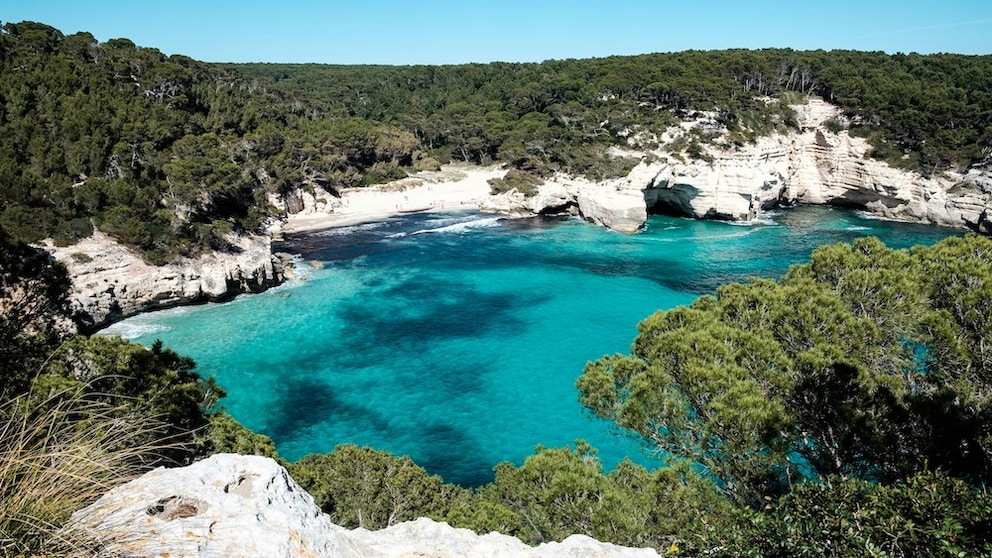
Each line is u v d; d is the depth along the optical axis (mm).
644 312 62281
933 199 93562
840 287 20688
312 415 43250
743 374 16766
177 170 70375
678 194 102188
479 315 61750
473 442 39938
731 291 21828
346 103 159000
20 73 77438
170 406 16781
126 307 59188
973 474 14727
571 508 16297
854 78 114812
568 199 105500
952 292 18703
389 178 118500
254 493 6934
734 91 114438
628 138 113000
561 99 140250
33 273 16312
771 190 103250
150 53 104938
